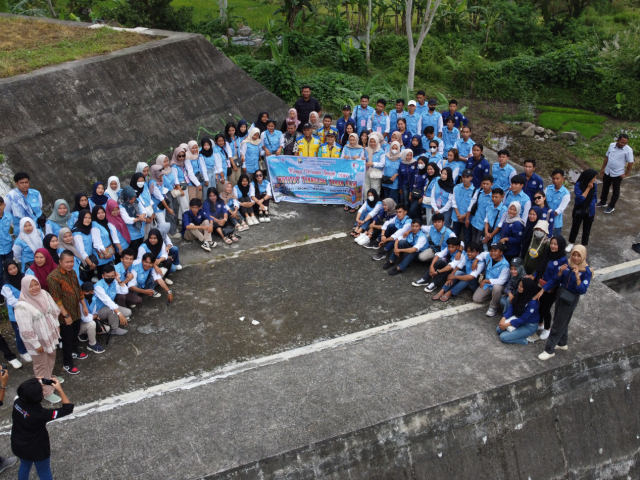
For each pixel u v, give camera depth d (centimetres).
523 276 743
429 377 668
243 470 553
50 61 1116
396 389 648
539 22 2248
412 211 1000
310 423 601
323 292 857
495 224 862
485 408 648
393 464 611
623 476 716
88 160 1024
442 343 729
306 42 1938
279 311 813
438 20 2169
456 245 820
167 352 733
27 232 757
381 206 973
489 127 1636
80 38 1289
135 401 637
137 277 812
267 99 1412
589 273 648
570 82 1828
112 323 750
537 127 1598
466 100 1808
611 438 711
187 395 645
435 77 1892
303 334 764
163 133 1160
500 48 2070
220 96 1309
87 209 792
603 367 711
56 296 664
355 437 592
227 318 798
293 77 1623
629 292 952
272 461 563
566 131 1589
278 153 1136
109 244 824
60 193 958
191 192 1030
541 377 675
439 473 630
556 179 865
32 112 995
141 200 898
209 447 574
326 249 975
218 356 725
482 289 805
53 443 580
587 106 1780
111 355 727
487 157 1415
